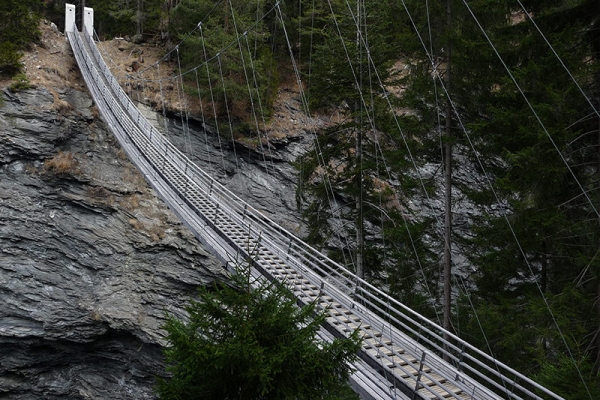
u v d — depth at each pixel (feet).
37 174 73.77
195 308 19.36
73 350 69.05
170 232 75.00
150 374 69.41
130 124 73.97
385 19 53.98
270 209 87.10
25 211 70.59
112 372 70.44
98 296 69.46
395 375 28.09
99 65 98.68
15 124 76.28
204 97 90.94
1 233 67.97
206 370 18.07
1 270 66.54
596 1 37.40
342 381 19.63
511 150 41.50
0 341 65.26
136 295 70.79
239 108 94.27
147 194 78.84
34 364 67.67
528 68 36.91
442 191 70.90
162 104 93.56
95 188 75.92
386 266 53.42
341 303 36.09
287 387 18.33
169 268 72.74
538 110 35.73
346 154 55.57
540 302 35.01
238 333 18.25
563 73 36.45
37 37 100.89
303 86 100.53
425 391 27.20
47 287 67.92
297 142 93.40
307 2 99.66
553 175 35.70
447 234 44.73
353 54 51.47
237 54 88.22
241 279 20.25
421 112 48.65
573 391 30.04
